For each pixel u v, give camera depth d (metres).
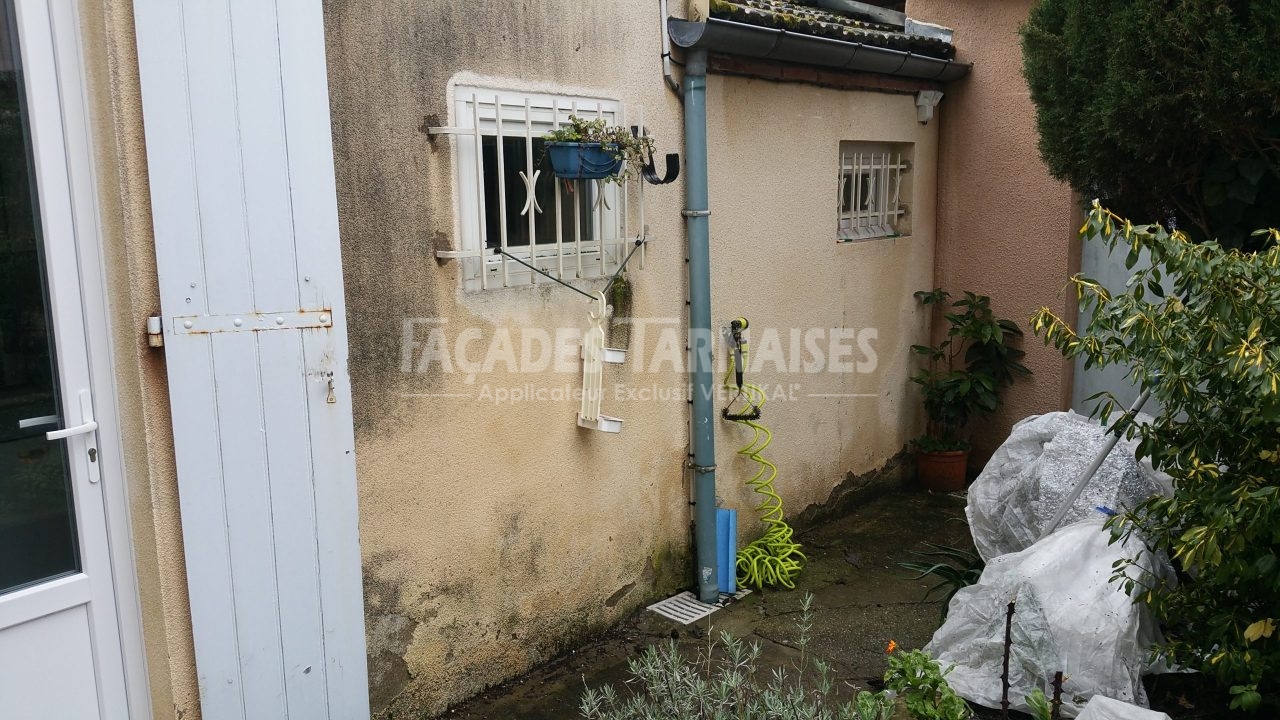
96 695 2.54
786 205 4.88
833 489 5.51
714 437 4.46
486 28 3.23
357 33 2.84
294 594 2.76
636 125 3.83
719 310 4.50
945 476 6.07
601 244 3.74
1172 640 3.17
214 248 2.52
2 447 2.33
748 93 4.54
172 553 2.54
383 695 3.12
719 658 3.79
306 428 2.75
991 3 5.71
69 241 2.38
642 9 3.88
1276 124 3.72
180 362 2.48
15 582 2.38
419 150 3.06
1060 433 3.83
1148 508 3.07
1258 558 2.77
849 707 2.79
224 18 2.48
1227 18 3.53
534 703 3.44
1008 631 2.95
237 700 2.66
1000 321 5.92
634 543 4.14
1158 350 2.86
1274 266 2.78
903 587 4.56
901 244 5.88
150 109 2.37
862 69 5.15
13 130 2.30
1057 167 4.39
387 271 3.00
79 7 2.34
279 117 2.61
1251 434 2.87
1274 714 3.06
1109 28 3.94
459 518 3.32
